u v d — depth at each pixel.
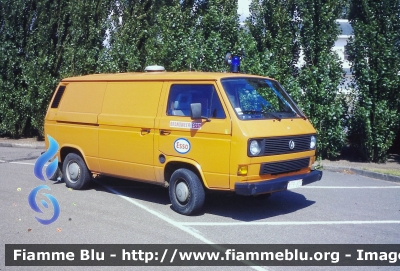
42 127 17.14
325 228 7.23
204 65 13.43
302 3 13.01
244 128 7.03
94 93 9.23
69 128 9.58
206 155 7.35
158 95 8.14
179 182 7.82
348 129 13.18
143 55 15.63
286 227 7.26
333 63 12.80
